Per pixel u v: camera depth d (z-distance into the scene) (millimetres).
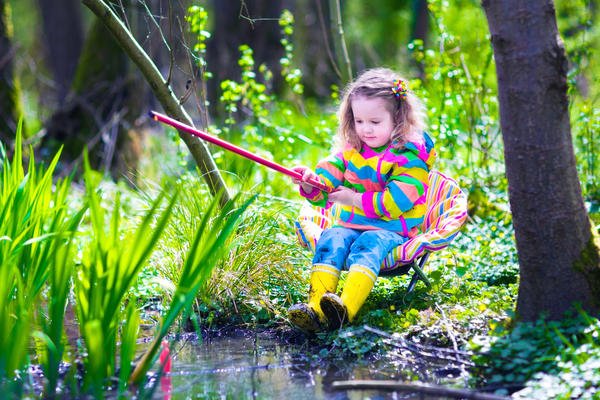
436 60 8445
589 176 8023
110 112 11609
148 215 4148
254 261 6004
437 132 7832
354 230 5637
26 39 30766
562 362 4074
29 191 5004
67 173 10945
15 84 11680
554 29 4445
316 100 19375
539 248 4609
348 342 5008
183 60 12234
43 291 6027
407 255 5359
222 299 5965
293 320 5215
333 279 5379
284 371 4758
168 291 5930
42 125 12875
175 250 6004
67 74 21812
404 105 5535
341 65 8695
